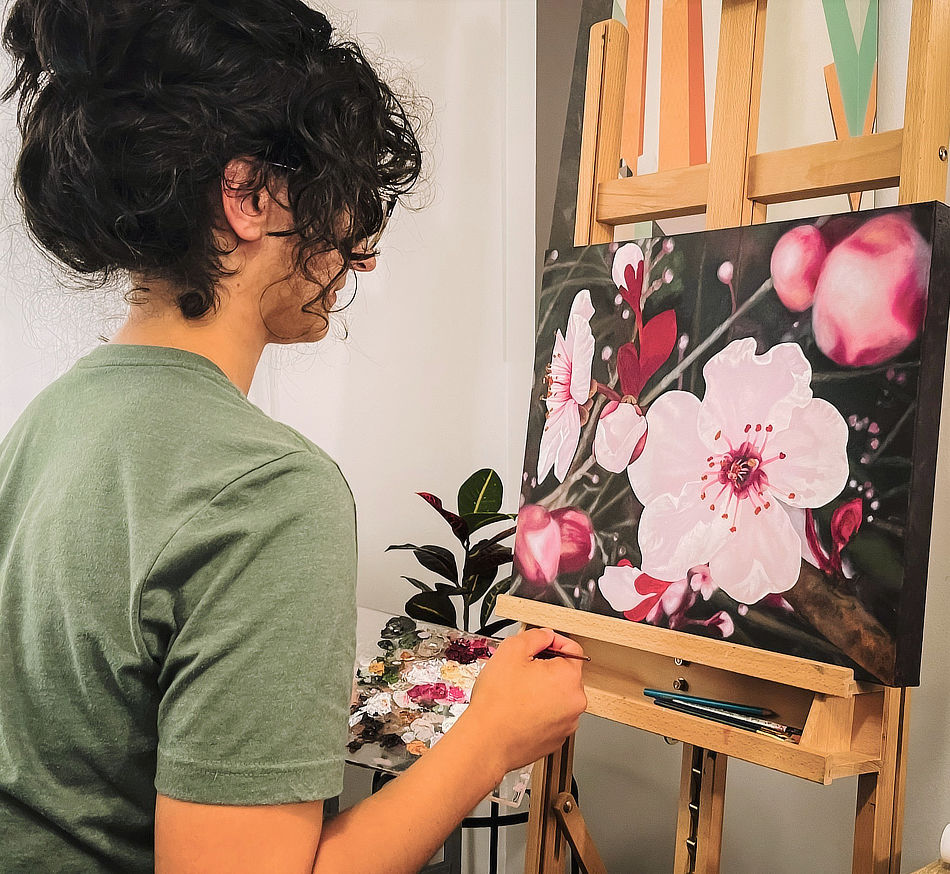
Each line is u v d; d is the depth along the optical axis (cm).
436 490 202
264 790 49
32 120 61
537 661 72
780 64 144
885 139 93
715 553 100
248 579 52
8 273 133
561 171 171
